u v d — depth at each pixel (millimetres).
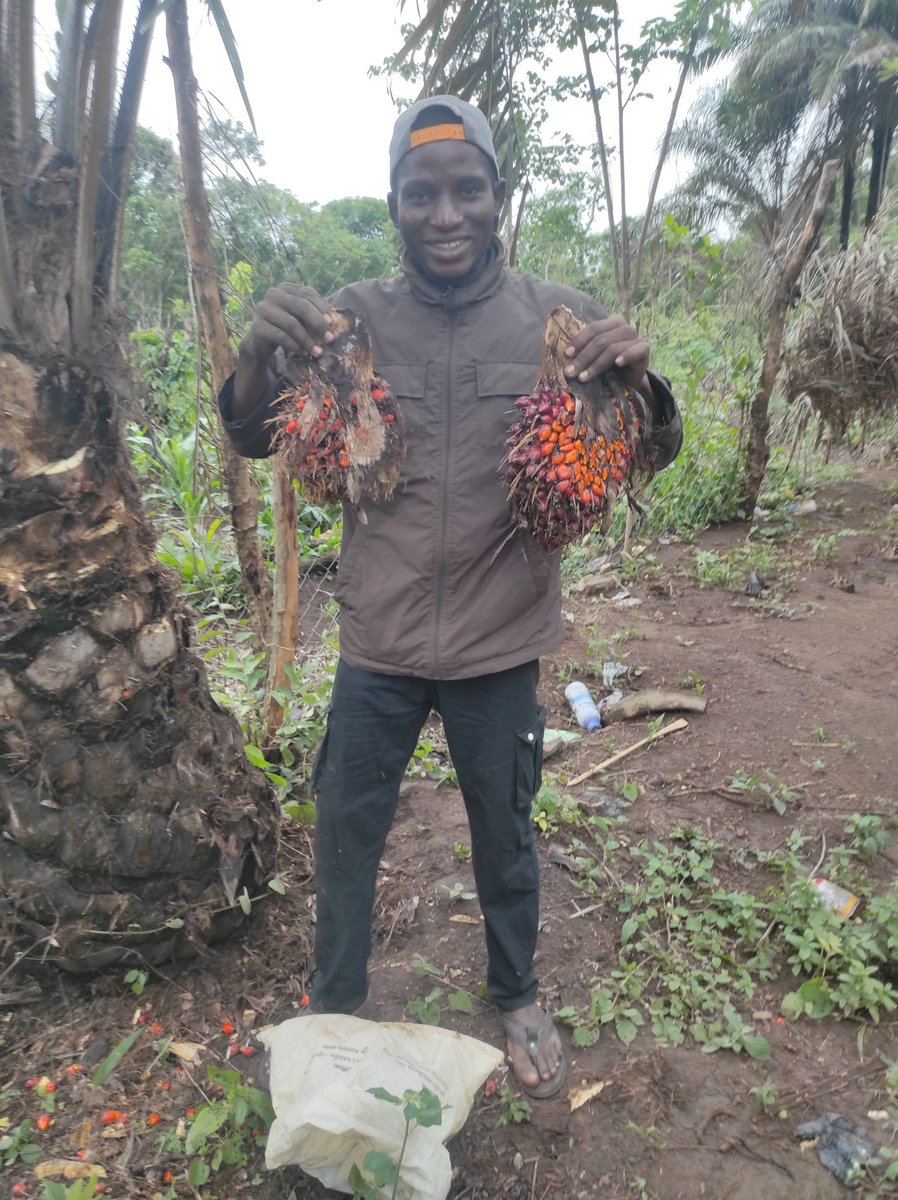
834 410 6602
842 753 3713
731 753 3721
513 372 1731
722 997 2363
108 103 1715
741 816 3270
